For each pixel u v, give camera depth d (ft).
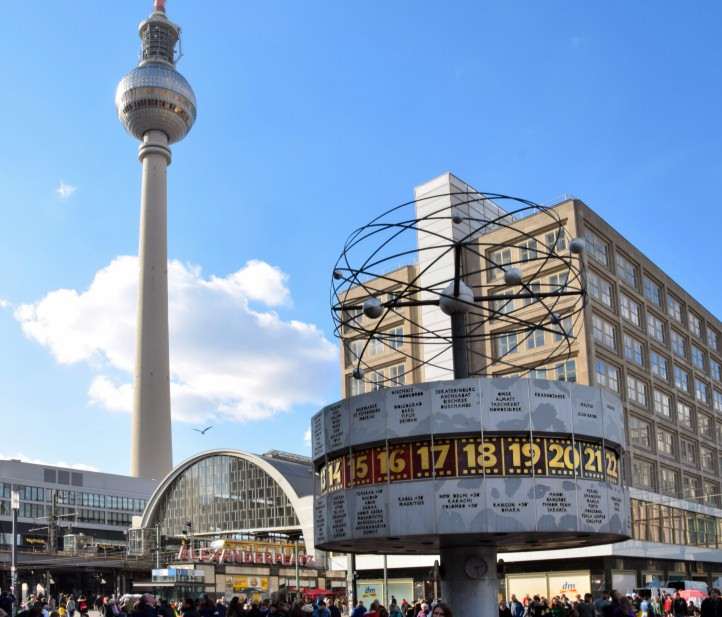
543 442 70.33
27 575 366.84
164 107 604.90
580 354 219.00
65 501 471.62
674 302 291.79
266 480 372.17
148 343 563.07
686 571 255.29
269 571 302.66
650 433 252.42
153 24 646.74
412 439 71.10
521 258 234.58
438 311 246.88
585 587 213.66
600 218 239.91
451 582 76.33
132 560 339.77
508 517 68.08
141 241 586.45
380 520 70.95
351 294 266.57
